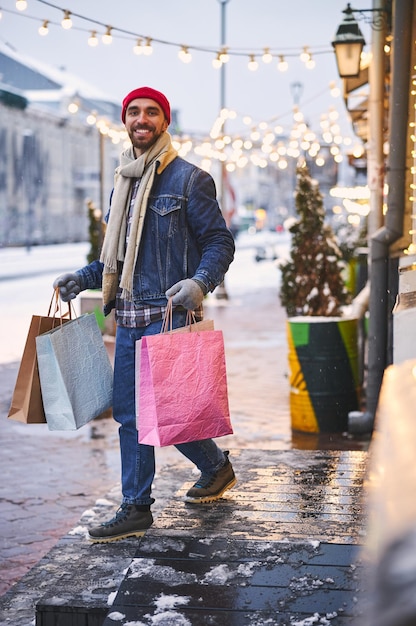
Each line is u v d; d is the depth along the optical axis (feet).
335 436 24.47
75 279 12.83
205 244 12.23
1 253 166.61
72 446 24.32
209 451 13.08
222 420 11.49
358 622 4.86
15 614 11.41
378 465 4.32
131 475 12.71
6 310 62.85
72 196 266.16
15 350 43.29
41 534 16.99
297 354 24.95
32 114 238.89
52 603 10.15
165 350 11.10
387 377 5.93
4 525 17.52
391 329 23.89
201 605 9.34
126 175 12.54
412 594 2.81
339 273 31.30
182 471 17.26
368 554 4.48
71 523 17.63
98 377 12.47
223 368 11.55
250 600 9.43
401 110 21.99
